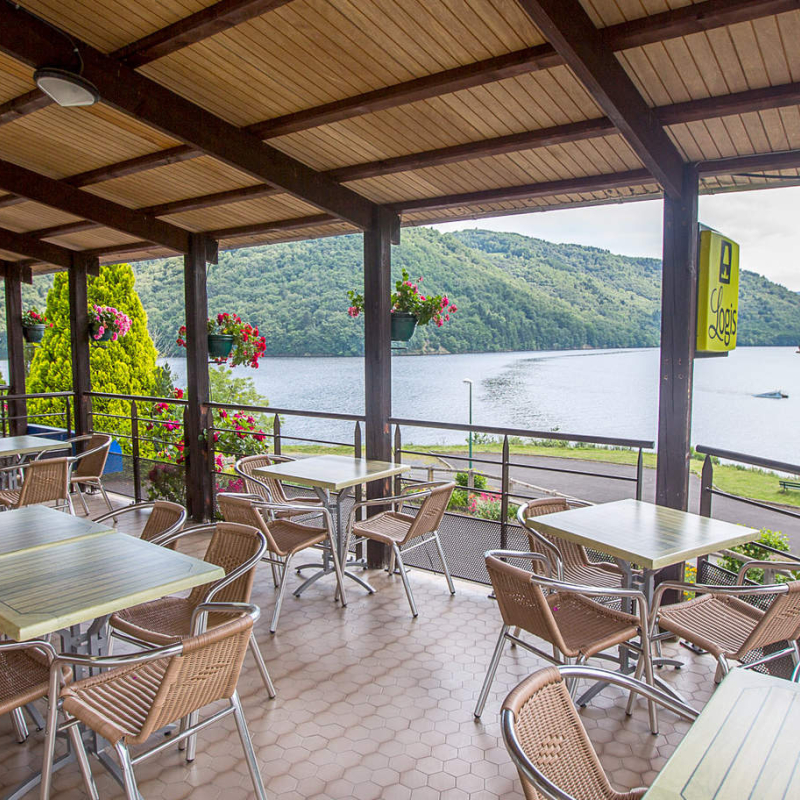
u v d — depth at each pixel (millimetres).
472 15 2504
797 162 3262
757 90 2793
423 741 2648
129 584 2234
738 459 3172
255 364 6012
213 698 2012
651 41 2480
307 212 5031
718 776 1280
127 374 10281
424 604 4078
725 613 2775
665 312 3527
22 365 7637
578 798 1490
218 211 5070
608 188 3973
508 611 2596
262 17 2670
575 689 2467
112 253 6652
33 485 4664
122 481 6961
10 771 2434
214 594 2564
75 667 2383
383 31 2678
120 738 1793
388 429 4859
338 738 2666
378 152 3840
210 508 5906
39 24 2627
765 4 2182
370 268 4691
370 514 4930
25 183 4527
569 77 2826
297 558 5039
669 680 3135
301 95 3281
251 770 2188
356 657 3375
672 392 3514
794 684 1648
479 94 3047
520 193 4121
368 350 4770
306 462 4555
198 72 3127
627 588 2781
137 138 3963
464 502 6281
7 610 2016
